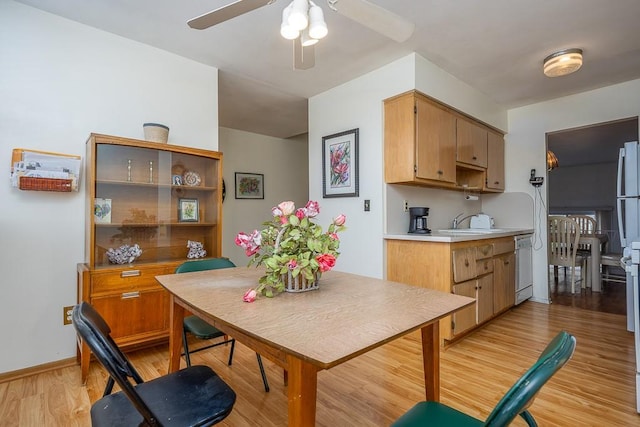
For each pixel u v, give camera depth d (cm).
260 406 177
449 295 137
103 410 108
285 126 487
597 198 716
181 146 262
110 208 238
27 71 213
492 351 247
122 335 220
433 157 294
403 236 279
